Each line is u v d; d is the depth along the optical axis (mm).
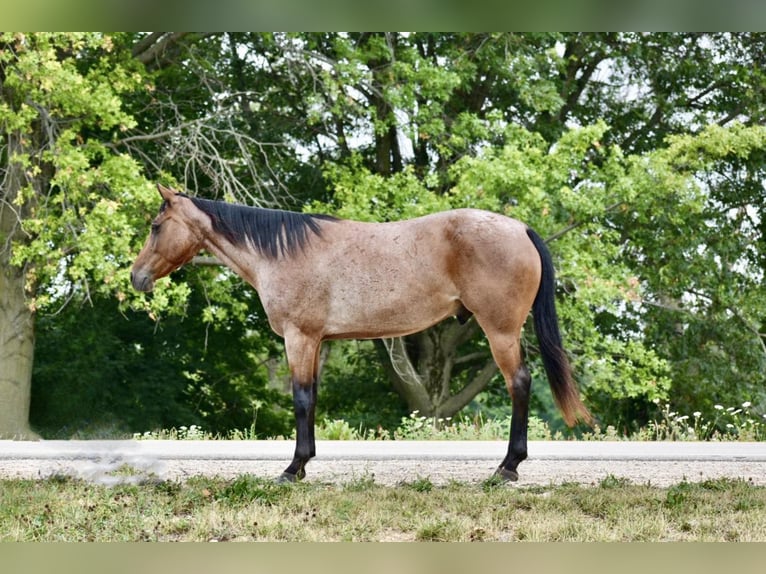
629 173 15484
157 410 18797
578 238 15445
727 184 18984
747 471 7840
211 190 15977
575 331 15680
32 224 12938
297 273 6887
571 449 8992
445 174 16531
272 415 20641
